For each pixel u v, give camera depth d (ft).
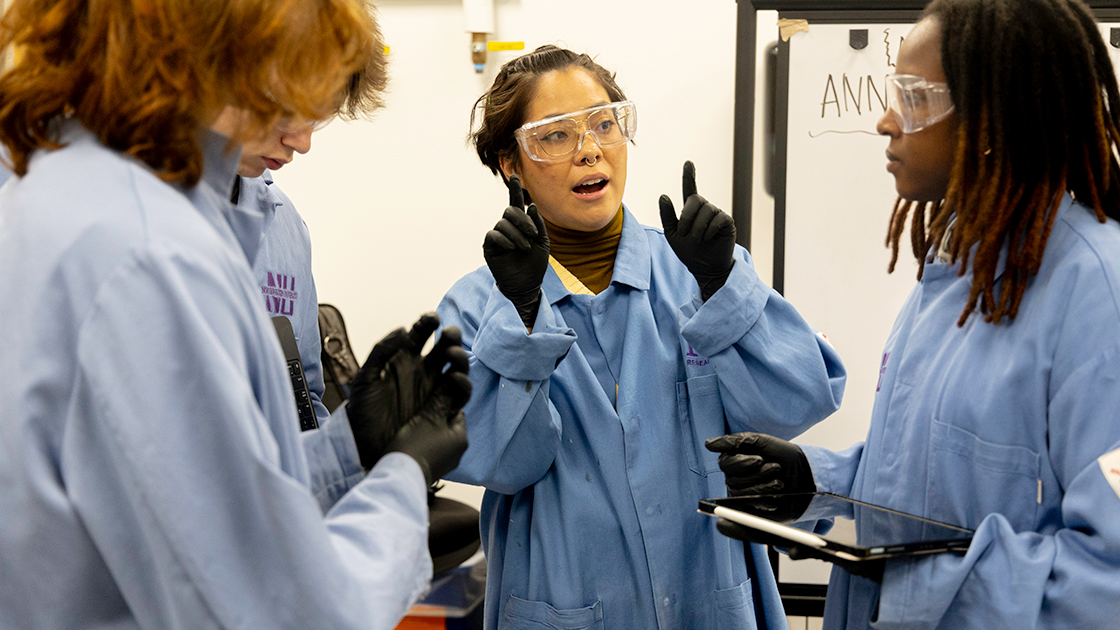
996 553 2.38
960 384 2.63
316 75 1.93
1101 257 2.38
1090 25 2.52
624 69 7.30
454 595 5.84
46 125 1.87
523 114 3.83
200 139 1.95
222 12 1.73
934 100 2.63
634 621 3.59
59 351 1.64
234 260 1.84
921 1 6.47
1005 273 2.55
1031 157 2.51
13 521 1.66
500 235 3.39
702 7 7.19
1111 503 2.22
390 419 2.35
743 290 3.51
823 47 6.63
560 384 3.69
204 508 1.62
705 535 3.68
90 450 1.64
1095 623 2.22
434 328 2.45
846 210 6.72
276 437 1.88
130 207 1.68
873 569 2.54
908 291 6.68
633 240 3.96
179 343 1.62
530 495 3.76
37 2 1.83
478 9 7.14
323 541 1.70
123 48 1.75
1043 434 2.46
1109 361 2.29
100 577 1.73
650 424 3.66
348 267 7.80
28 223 1.71
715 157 7.27
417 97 7.53
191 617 1.63
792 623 6.98
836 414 6.86
